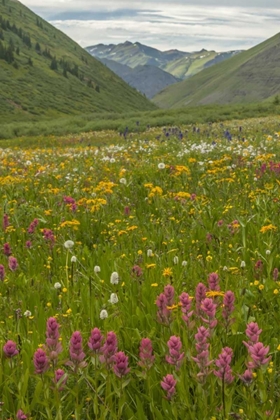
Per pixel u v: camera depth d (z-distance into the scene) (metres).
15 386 3.23
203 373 2.84
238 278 4.81
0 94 172.75
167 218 7.56
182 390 2.98
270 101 70.81
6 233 7.07
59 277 5.28
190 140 20.50
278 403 2.83
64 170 13.45
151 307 4.17
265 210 7.11
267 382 3.10
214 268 5.16
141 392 3.25
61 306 4.46
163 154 16.75
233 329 3.63
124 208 8.03
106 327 3.80
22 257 6.19
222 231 6.42
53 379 2.90
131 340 3.66
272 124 29.30
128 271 5.16
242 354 3.57
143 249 6.07
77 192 9.98
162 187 9.84
